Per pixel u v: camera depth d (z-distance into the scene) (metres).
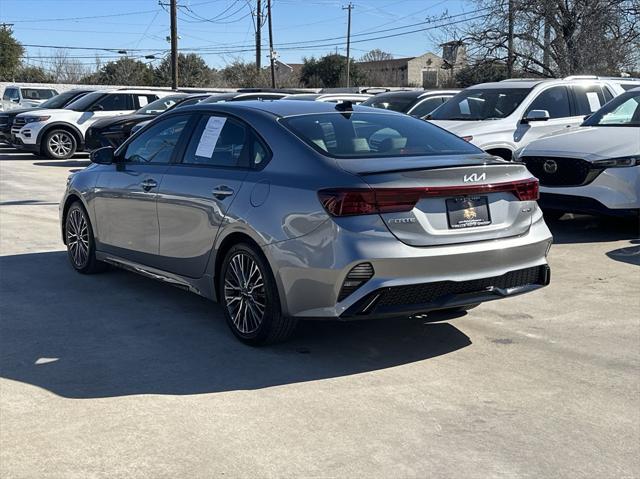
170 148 5.97
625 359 4.93
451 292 4.65
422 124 5.73
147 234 6.01
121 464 3.46
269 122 5.19
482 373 4.66
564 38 24.70
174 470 3.41
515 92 10.88
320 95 14.07
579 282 6.88
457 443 3.71
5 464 3.45
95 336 5.31
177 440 3.70
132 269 6.34
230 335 5.36
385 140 5.20
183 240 5.58
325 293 4.48
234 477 3.35
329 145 4.94
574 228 9.57
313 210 4.52
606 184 8.43
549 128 10.57
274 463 3.48
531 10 24.98
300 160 4.83
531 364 4.82
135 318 5.75
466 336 5.39
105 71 64.88
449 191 4.58
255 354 4.96
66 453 3.56
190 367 4.72
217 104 5.75
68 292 6.49
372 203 4.41
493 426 3.90
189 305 6.13
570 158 8.60
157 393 4.30
